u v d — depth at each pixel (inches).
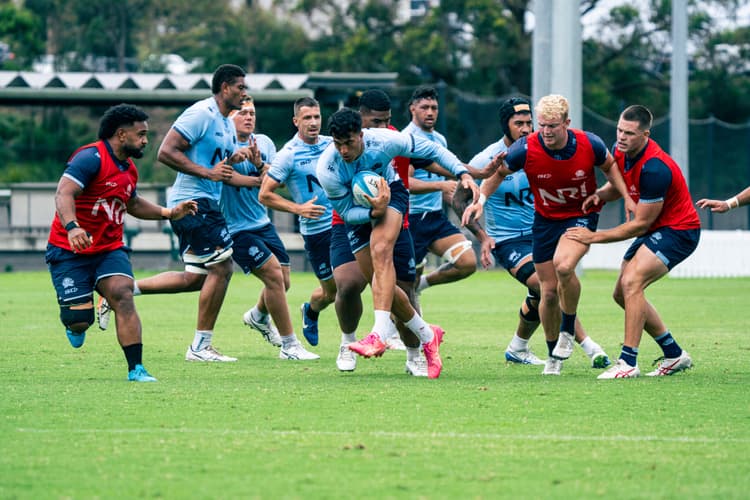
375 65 6092.5
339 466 764.6
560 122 1168.8
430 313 2230.6
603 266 3892.7
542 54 3272.6
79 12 7313.0
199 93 3887.8
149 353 1504.7
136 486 711.1
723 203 1223.5
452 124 5002.5
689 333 1777.8
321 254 1539.1
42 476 736.3
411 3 6254.9
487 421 929.5
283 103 3954.2
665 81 6481.3
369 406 1002.7
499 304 2476.6
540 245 1248.8
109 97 3873.0
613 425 914.7
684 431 890.1
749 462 782.5
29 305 2405.3
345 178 1176.2
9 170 4862.2
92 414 959.0
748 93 6683.1
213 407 995.9
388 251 1172.5
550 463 776.3
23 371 1289.4
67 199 1115.9
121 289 1178.6
